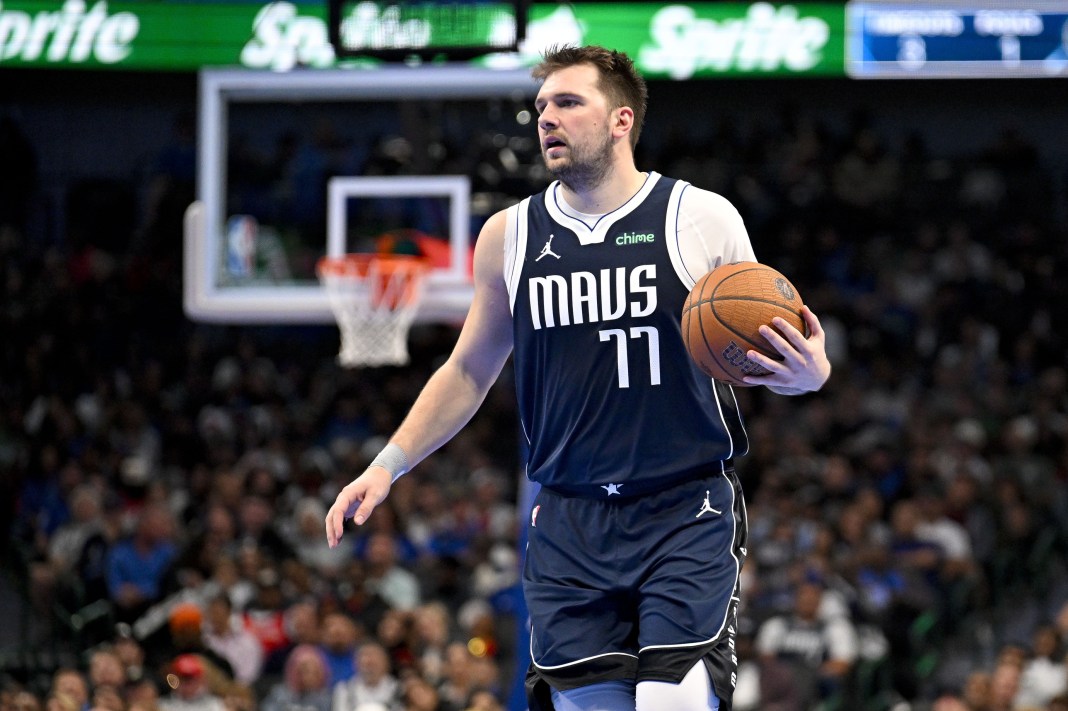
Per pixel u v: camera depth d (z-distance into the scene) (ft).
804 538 53.26
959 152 83.05
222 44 48.75
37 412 66.69
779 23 50.70
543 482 16.20
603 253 15.67
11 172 74.95
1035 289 72.54
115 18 49.34
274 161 59.77
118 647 46.06
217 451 62.69
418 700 41.96
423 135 44.83
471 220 43.62
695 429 15.53
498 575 52.34
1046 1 51.78
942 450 60.03
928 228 75.46
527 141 43.88
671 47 50.11
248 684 46.47
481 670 44.24
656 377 15.46
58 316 72.43
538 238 16.01
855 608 49.01
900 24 51.62
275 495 58.39
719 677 14.60
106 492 59.11
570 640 15.37
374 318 43.27
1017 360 68.80
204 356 70.64
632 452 15.55
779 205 76.79
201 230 43.70
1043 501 57.47
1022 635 54.29
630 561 15.49
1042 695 45.85
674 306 15.44
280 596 49.39
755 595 49.47
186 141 74.95
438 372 16.88
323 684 43.96
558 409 15.84
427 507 56.80
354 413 66.90
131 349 71.82
